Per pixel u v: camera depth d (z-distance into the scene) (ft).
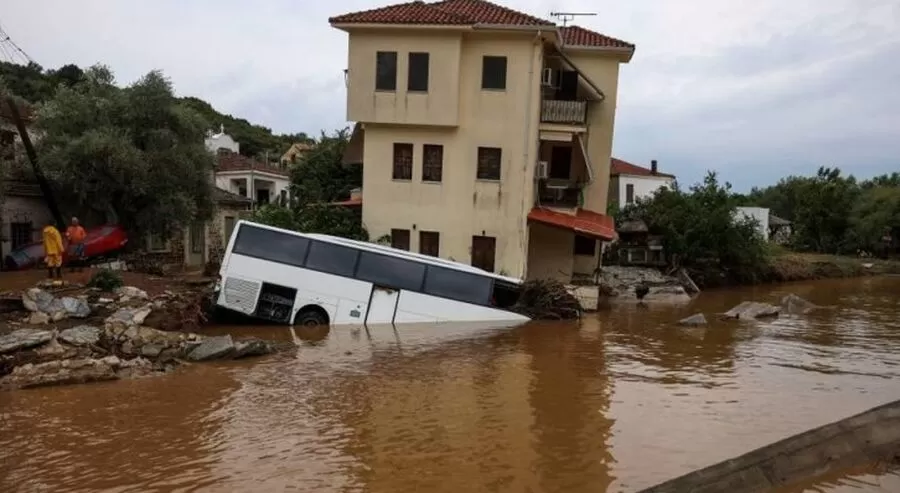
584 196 100.73
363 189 87.40
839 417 33.91
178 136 91.30
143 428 30.99
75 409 33.96
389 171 86.63
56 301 51.47
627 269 116.88
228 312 62.80
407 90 83.97
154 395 36.88
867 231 197.16
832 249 208.85
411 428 31.32
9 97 82.28
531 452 28.12
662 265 121.39
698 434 30.81
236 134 275.18
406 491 23.85
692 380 42.57
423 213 86.28
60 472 25.53
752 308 80.69
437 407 35.06
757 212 207.62
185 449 28.12
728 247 124.98
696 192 129.08
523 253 84.89
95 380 39.73
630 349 54.08
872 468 25.25
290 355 48.93
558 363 47.50
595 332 63.31
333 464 26.50
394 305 64.59
